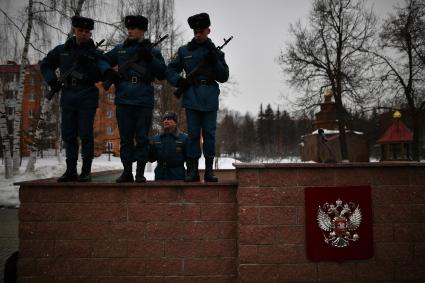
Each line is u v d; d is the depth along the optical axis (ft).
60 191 11.05
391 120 82.53
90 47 12.16
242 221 10.62
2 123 48.65
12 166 49.47
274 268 10.53
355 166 10.89
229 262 11.00
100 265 10.89
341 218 10.75
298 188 10.77
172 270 10.94
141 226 11.01
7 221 28.68
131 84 11.60
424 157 88.58
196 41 12.19
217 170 22.40
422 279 10.72
